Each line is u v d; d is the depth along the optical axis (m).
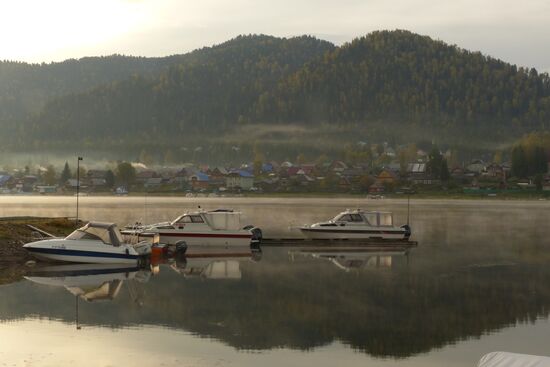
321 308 29.58
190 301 30.98
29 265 41.56
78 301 30.77
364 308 29.62
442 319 27.69
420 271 41.09
